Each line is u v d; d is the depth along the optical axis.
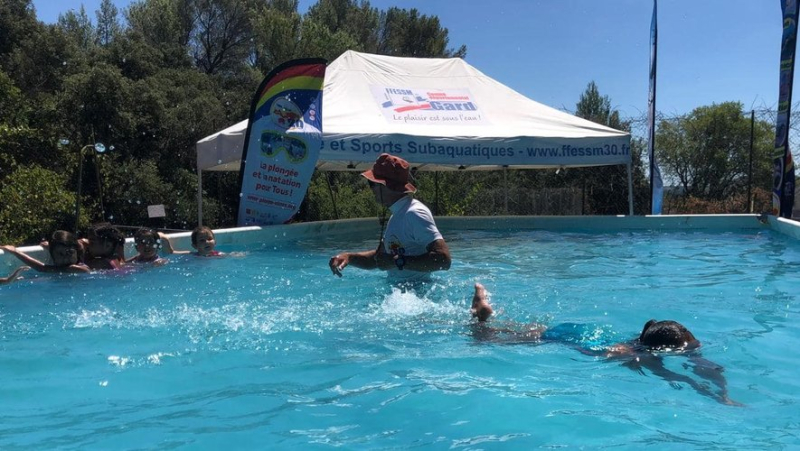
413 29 28.44
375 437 2.13
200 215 10.17
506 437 2.11
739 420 2.25
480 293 3.84
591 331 3.50
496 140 10.71
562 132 11.55
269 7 26.11
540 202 15.37
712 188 16.14
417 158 10.41
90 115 12.84
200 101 16.22
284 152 9.08
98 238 6.15
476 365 2.94
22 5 20.02
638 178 15.17
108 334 3.55
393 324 3.73
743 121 15.92
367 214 15.82
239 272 5.82
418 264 4.46
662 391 2.56
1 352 3.20
